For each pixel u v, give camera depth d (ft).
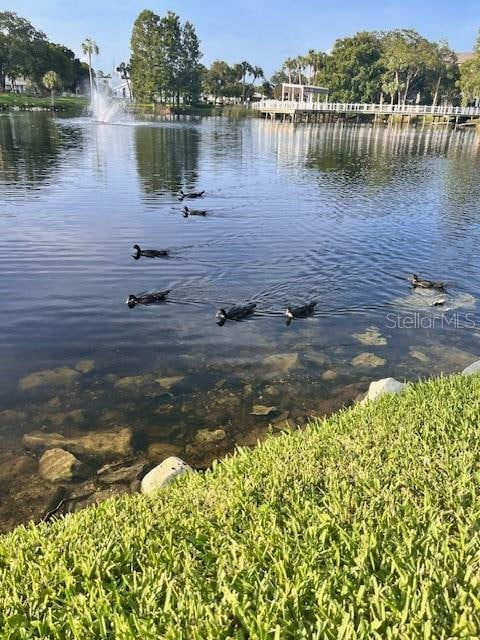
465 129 216.54
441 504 10.25
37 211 54.70
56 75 276.41
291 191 72.49
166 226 50.83
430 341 28.04
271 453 13.17
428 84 290.76
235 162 102.42
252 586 8.38
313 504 10.41
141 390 22.36
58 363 24.59
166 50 292.61
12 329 27.94
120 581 8.89
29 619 8.23
